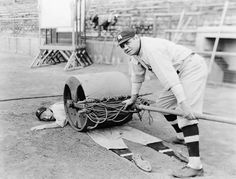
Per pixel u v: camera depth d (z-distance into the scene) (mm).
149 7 8289
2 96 5414
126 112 3451
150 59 2645
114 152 3098
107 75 3713
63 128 3783
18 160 2857
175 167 2805
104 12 9406
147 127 3926
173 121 3301
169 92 3080
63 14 8625
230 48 6664
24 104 4914
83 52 9234
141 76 3174
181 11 7590
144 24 8484
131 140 3428
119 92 3625
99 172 2662
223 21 6758
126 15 8875
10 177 2539
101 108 3404
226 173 2697
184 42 7426
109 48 9227
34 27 11953
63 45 8797
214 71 6547
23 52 12406
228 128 3902
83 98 3748
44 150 3102
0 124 3879
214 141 3471
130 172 2672
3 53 12617
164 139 3521
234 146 3328
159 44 2689
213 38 6875
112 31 9258
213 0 6992
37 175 2586
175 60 2734
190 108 2564
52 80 6984
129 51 2758
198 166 2623
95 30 9672
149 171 2693
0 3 13023
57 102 5035
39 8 9031
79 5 9102
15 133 3570
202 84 2736
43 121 4074
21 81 6824
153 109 3033
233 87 6215
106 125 3684
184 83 2719
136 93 3232
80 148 3176
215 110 4625
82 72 8031
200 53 6812
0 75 7574
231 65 6438
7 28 13086
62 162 2846
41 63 9273
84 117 3566
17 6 12484
